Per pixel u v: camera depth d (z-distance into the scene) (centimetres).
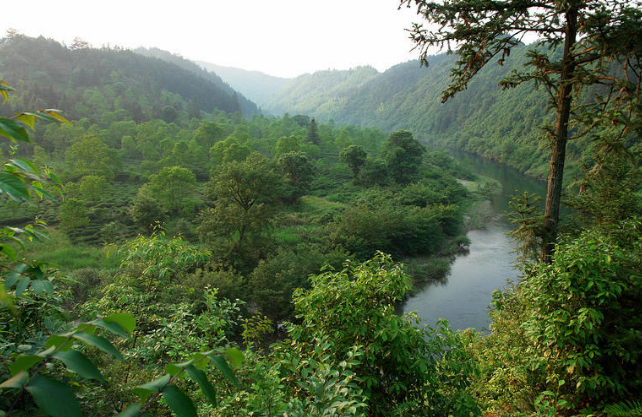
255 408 359
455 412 539
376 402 540
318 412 342
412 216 4203
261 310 2405
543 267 689
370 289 606
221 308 627
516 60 18788
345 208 5438
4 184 113
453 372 582
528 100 13688
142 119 12119
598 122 806
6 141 7056
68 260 3066
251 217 3053
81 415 96
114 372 416
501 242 4425
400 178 7219
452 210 4706
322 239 3778
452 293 3000
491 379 827
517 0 827
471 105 19162
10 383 95
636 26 714
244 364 450
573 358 628
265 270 2409
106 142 8488
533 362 682
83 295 1534
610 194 1228
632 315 621
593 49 853
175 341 506
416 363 531
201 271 2181
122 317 132
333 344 496
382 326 549
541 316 674
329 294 589
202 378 131
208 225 3056
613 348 607
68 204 3800
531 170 9375
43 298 342
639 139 808
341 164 8969
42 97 10800
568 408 621
